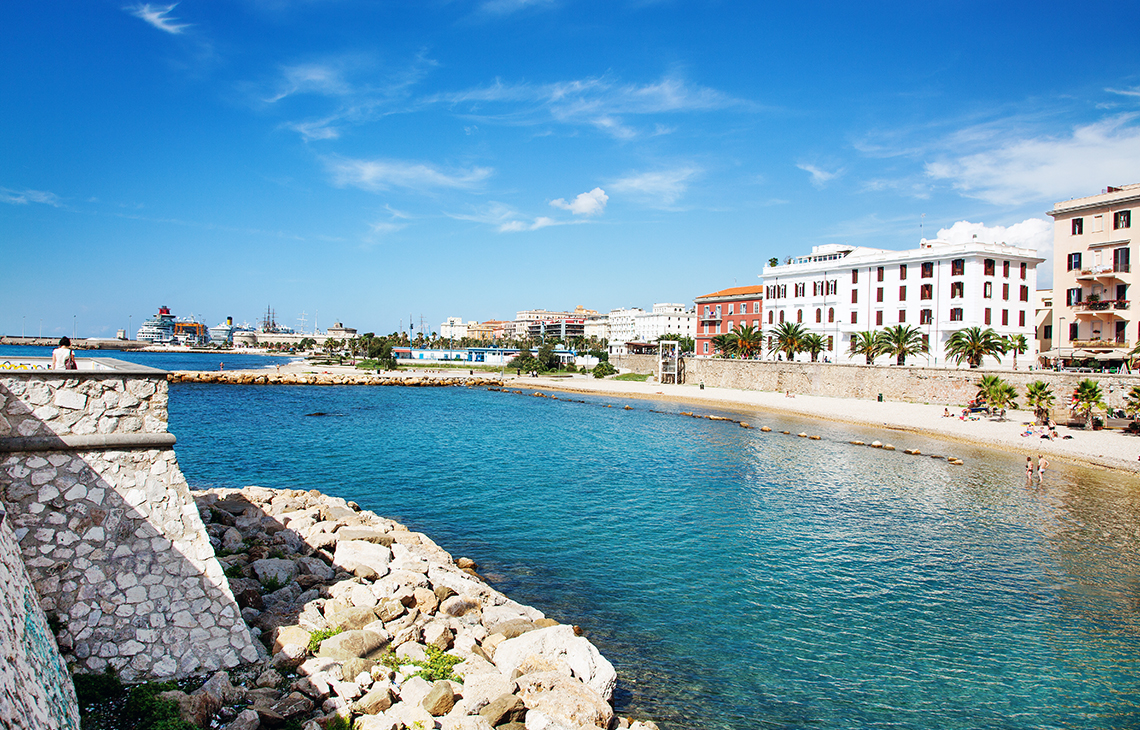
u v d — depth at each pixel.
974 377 68.12
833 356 97.00
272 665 13.09
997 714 15.20
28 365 14.11
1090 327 64.00
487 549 25.58
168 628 12.41
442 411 77.62
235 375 116.75
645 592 21.66
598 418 71.62
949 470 41.84
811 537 27.75
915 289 87.06
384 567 20.34
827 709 15.19
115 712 10.94
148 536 12.62
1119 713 15.32
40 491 11.77
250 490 29.23
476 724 11.77
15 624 9.29
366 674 13.16
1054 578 23.23
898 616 20.11
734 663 17.14
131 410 12.80
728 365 103.25
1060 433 51.38
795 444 52.81
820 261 101.62
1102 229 63.00
